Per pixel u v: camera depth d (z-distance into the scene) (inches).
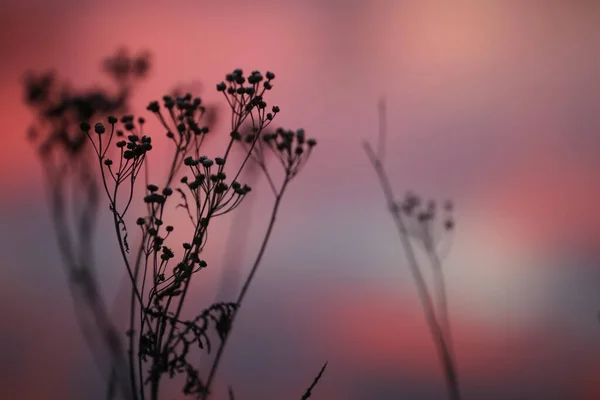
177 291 37.9
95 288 66.2
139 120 48.1
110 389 58.8
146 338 38.2
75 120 64.2
